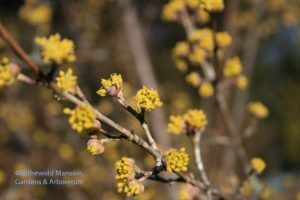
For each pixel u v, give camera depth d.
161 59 11.86
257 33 7.21
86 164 7.27
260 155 11.61
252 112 4.55
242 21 7.29
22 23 8.48
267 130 12.18
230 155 6.31
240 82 4.34
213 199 3.11
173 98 8.59
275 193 7.90
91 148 2.23
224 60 4.80
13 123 8.12
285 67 13.49
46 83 2.03
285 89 13.17
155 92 2.40
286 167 12.33
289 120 12.58
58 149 7.74
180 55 4.41
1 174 7.07
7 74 1.95
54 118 8.16
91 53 7.82
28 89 8.67
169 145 6.16
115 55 8.01
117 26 7.77
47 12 7.03
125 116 6.55
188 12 4.61
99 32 8.20
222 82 4.06
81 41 8.11
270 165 11.57
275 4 7.51
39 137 8.01
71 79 2.10
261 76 13.12
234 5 4.88
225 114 4.19
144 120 2.38
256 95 12.89
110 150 4.81
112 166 7.13
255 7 7.42
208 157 6.46
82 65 8.14
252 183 4.47
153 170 2.38
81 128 2.08
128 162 2.35
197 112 3.02
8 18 10.07
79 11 8.18
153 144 2.37
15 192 6.89
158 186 6.32
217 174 6.27
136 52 7.00
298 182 9.19
